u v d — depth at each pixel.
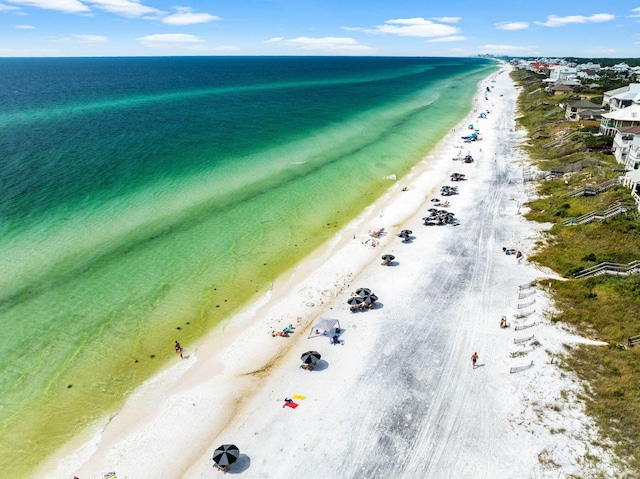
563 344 28.53
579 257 38.22
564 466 20.75
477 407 24.53
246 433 23.73
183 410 25.48
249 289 37.12
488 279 37.06
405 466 21.30
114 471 22.03
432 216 48.59
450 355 28.66
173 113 114.75
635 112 66.88
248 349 30.25
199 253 42.62
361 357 28.91
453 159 72.00
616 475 20.03
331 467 21.45
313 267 40.31
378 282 37.53
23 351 29.91
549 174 59.28
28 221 48.09
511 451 21.73
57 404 25.95
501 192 56.53
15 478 21.81
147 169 66.12
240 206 53.53
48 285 37.12
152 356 29.73
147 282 37.84
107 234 45.94
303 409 25.03
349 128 97.94
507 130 92.31
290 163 70.62
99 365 28.89
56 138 83.12
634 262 34.97
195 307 34.75
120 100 141.62
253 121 104.62
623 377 25.23
